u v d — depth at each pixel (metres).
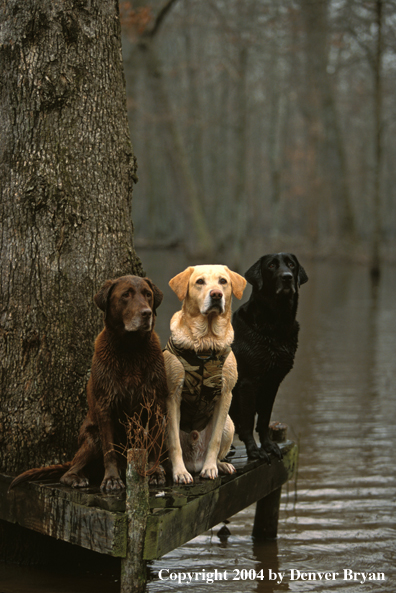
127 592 4.00
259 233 71.69
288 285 5.12
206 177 65.25
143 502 3.98
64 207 5.17
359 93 46.94
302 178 62.81
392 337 16.78
